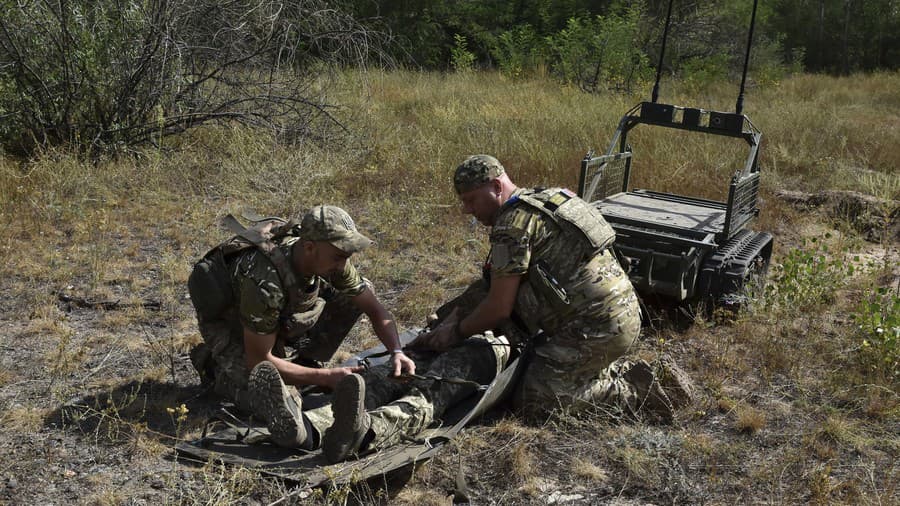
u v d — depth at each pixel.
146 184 7.56
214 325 3.66
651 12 22.62
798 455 3.63
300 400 3.53
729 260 5.13
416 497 3.26
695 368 4.52
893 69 34.62
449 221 7.11
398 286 5.73
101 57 8.36
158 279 5.55
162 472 3.27
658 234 5.01
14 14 8.11
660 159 9.13
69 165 7.46
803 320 5.21
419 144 9.44
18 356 4.34
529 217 3.65
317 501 3.12
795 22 35.72
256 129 8.94
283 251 3.38
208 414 3.79
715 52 21.86
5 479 3.20
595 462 3.56
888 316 4.63
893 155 10.70
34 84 8.28
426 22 22.59
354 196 7.88
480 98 13.56
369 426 3.30
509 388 3.80
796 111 13.65
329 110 9.86
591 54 17.56
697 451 3.63
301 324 3.54
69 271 5.50
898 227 7.57
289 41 9.50
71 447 3.46
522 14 24.67
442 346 3.85
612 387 3.87
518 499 3.29
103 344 4.54
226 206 7.21
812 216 7.93
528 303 3.74
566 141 10.05
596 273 3.69
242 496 3.10
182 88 8.97
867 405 4.11
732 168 9.23
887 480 3.47
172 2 8.48
